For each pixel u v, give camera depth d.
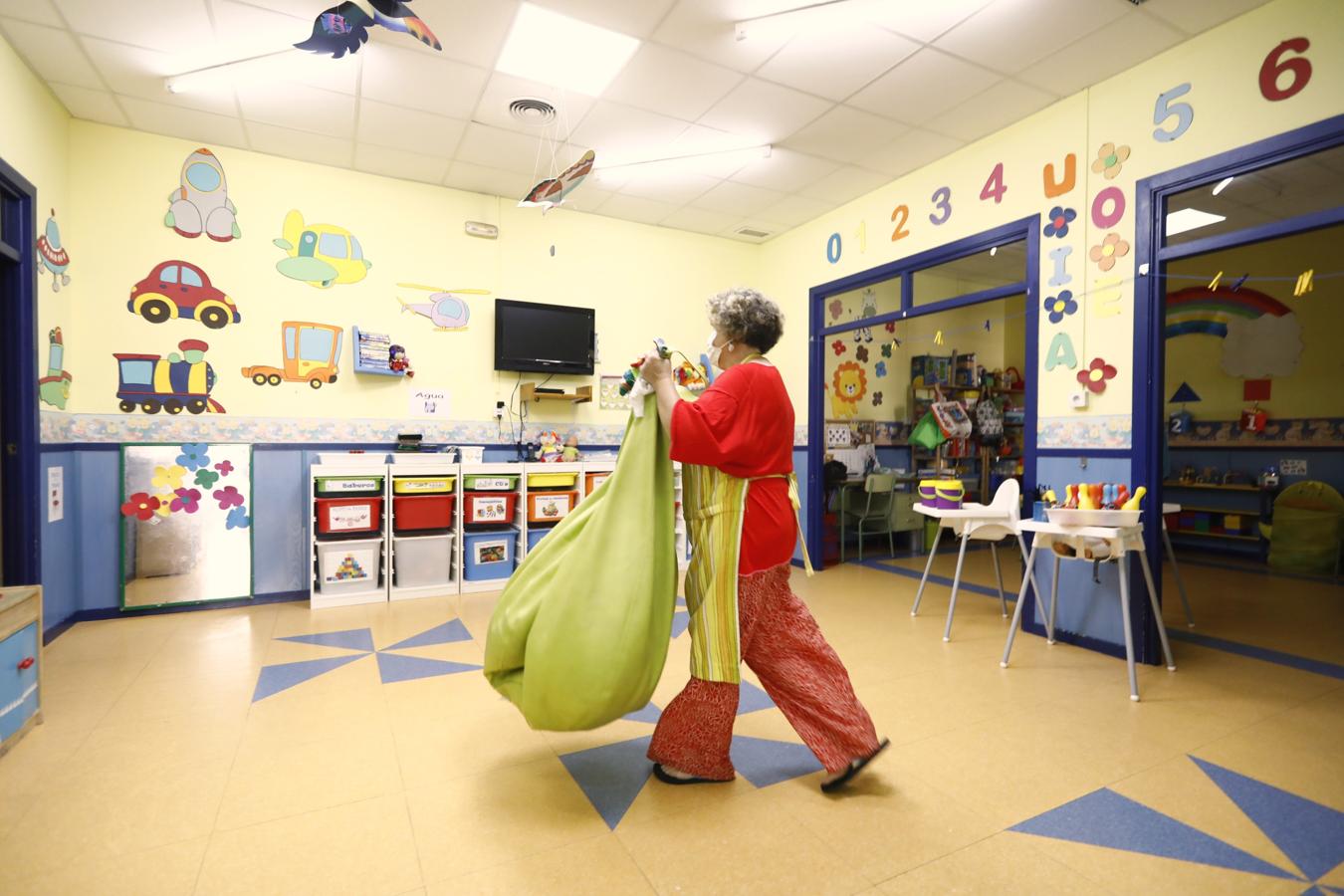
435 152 4.04
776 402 1.81
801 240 5.31
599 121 3.68
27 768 1.95
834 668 1.86
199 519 3.84
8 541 3.02
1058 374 3.42
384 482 3.99
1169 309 6.25
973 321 7.04
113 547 3.66
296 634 3.32
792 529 1.87
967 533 3.37
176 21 2.81
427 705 2.43
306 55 3.06
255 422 3.99
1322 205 4.48
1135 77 3.11
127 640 3.22
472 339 4.63
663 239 5.36
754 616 1.81
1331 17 2.47
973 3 2.69
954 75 3.21
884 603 4.04
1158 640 2.94
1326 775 1.94
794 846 1.59
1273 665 2.92
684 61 3.13
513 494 4.38
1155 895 1.42
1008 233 3.69
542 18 2.82
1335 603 4.04
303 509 4.12
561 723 1.69
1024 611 3.47
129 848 1.56
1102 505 2.89
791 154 4.08
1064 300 3.39
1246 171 2.72
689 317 5.48
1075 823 1.69
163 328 3.77
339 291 4.22
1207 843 1.60
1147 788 1.86
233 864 1.50
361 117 3.62
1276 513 5.30
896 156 4.10
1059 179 3.43
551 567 1.82
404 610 3.79
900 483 6.12
